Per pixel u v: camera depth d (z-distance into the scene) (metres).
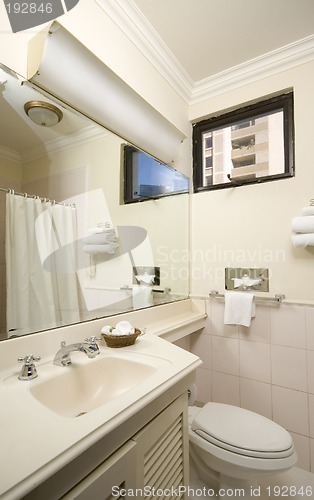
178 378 0.81
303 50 1.56
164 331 1.38
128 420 0.64
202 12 1.36
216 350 1.78
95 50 1.23
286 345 1.53
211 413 1.27
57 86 1.05
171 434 0.83
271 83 1.70
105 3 1.27
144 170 1.62
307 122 1.55
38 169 1.05
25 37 0.99
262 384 1.60
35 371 0.80
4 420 0.56
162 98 1.71
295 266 1.55
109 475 0.56
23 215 0.99
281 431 1.14
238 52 1.63
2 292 0.90
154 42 1.53
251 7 1.33
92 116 1.24
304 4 1.31
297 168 1.57
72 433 0.52
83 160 1.24
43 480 0.42
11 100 0.96
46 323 1.03
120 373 0.95
